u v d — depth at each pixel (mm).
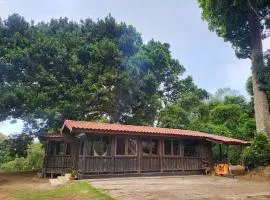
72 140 19281
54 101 24844
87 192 11516
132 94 30469
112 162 16906
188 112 36688
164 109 35219
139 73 30719
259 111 22891
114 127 17469
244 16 24141
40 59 24688
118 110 31578
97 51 28281
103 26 31094
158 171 18484
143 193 11094
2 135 34250
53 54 25344
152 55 34844
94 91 26703
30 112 23234
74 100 25328
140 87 31094
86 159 16109
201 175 19750
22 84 23984
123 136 17547
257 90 23312
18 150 24688
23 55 23578
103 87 28375
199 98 40125
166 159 19031
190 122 34219
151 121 34094
